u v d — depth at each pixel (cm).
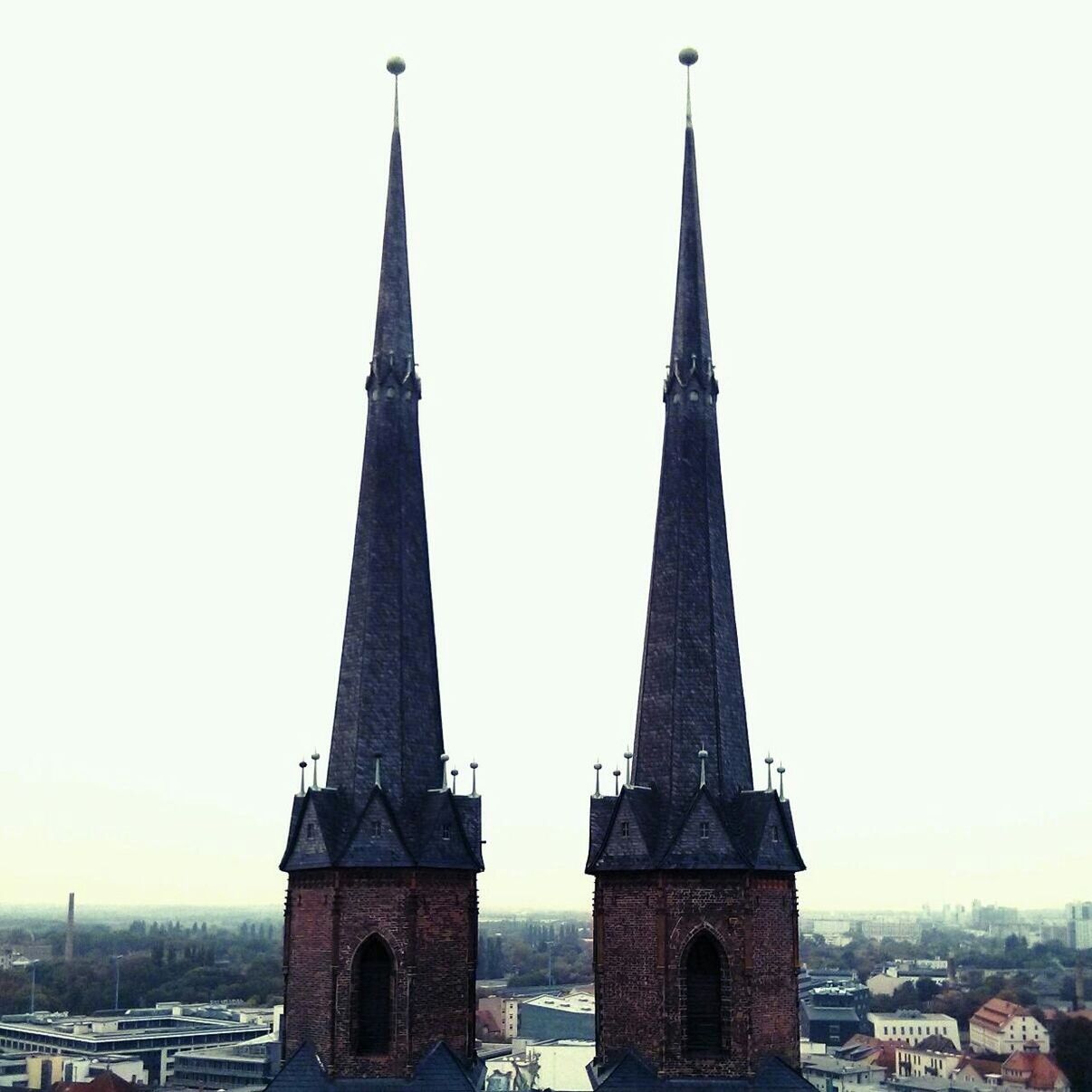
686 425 7331
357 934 6556
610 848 6800
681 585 7125
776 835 6838
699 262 7562
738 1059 6500
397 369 7350
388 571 7094
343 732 6906
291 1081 6406
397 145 7638
